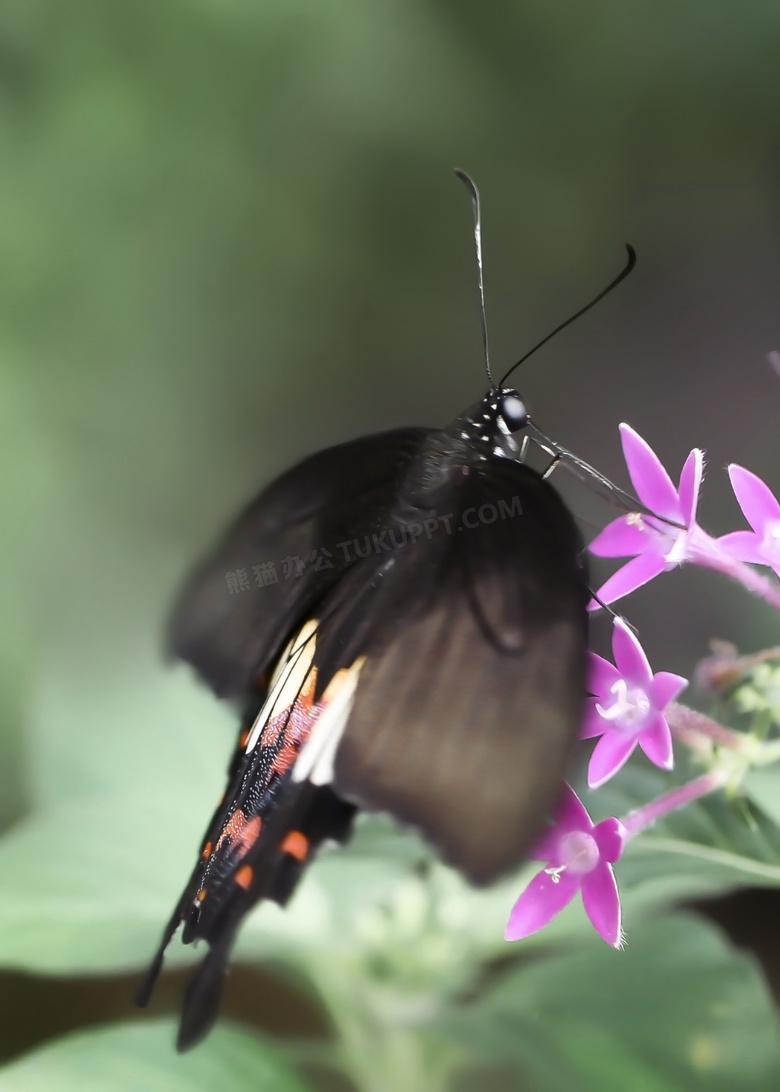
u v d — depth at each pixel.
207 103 0.94
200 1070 0.54
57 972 0.55
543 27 0.97
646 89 0.99
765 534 0.51
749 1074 0.53
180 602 0.54
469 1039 0.54
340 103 0.96
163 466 0.90
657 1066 0.53
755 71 0.97
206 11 0.92
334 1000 0.55
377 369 0.99
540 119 0.99
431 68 0.97
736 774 0.52
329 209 0.98
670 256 1.01
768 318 0.97
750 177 1.00
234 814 0.53
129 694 0.58
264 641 0.54
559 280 1.01
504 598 0.50
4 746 0.65
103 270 0.92
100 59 0.92
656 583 0.71
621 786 0.53
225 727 0.57
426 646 0.50
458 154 0.99
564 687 0.50
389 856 0.54
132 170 0.93
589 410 0.96
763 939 0.58
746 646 0.68
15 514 0.82
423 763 0.50
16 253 0.90
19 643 0.74
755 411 0.93
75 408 0.89
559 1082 0.53
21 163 0.91
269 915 0.56
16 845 0.56
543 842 0.51
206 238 0.95
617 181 1.01
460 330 1.00
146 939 0.55
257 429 0.95
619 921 0.50
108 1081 0.53
